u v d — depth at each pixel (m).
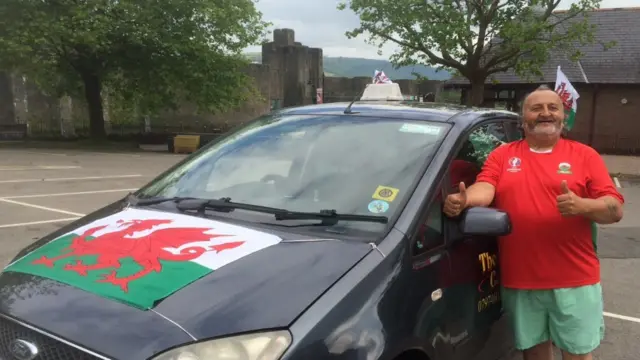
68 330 1.85
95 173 13.98
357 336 1.93
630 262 6.98
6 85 27.47
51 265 2.23
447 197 2.60
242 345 1.76
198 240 2.31
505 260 2.89
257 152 3.22
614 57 27.14
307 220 2.49
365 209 2.53
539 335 2.91
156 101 25.98
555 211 2.72
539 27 18.77
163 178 3.31
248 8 26.47
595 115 26.89
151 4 23.42
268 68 39.50
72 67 26.41
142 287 1.97
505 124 3.69
